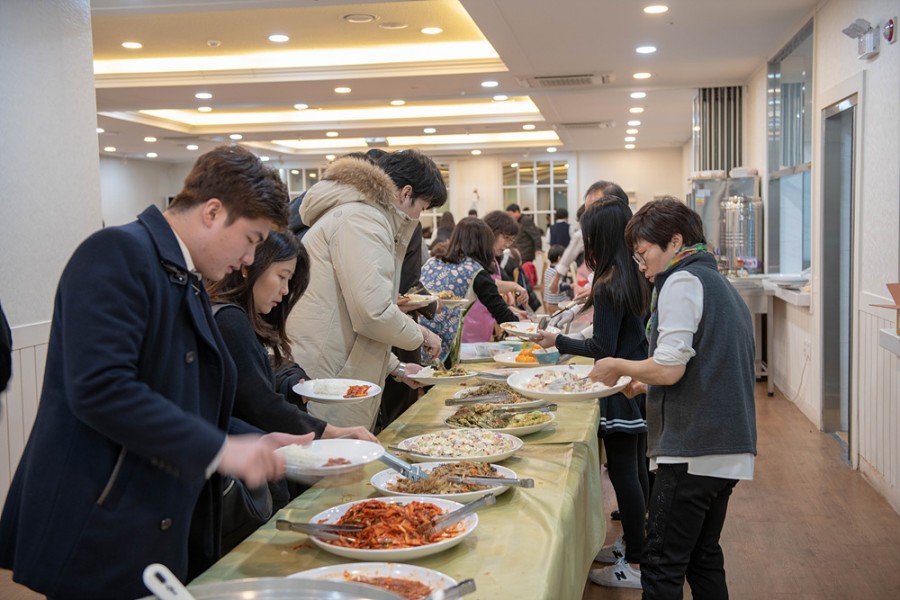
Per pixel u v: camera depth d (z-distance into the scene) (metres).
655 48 6.77
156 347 1.41
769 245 7.45
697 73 7.95
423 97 8.91
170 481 1.44
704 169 8.70
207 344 1.51
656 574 2.32
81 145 4.07
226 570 1.56
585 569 2.29
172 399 1.44
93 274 1.32
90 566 1.38
